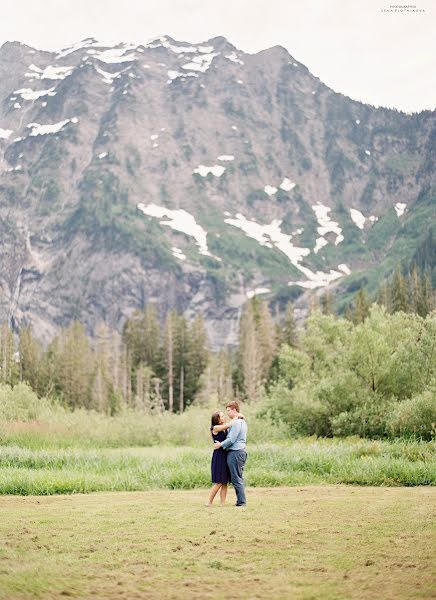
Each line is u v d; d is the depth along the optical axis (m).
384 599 6.77
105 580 7.55
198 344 106.12
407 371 32.19
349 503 13.10
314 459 18.95
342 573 7.79
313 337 37.31
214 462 13.26
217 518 11.48
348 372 32.12
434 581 7.38
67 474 17.61
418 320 35.19
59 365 99.06
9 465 20.11
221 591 7.12
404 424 28.09
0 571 7.89
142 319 117.56
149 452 25.12
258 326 100.69
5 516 11.76
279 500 13.69
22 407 38.91
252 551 8.92
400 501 13.34
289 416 33.06
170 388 99.12
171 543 9.44
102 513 12.09
